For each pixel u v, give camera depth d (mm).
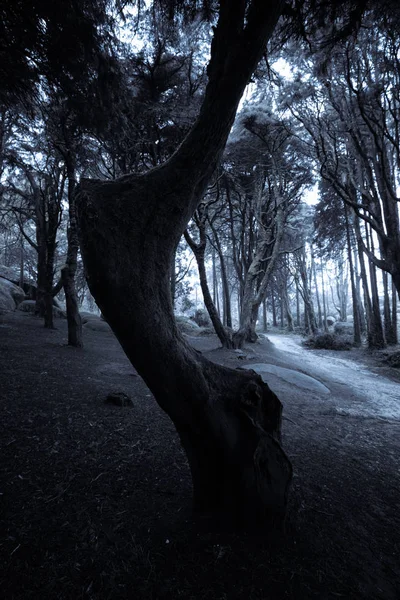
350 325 28234
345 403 7258
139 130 9914
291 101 10055
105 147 10000
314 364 13328
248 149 14203
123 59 7402
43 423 3887
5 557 1936
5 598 1681
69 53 4387
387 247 9180
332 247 23344
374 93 8008
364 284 17875
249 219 18516
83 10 4137
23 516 2307
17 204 17844
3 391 4727
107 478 2928
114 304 1620
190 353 2049
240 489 2213
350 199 9609
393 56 7250
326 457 4035
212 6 3811
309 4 3801
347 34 4535
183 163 1868
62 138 8711
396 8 4625
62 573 1877
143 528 2311
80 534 2201
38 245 16344
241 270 19719
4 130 10211
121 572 1918
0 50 4133
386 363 13578
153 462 3312
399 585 2051
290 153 15008
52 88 5227
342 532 2523
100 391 5539
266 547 2184
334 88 9492
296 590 1877
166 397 1914
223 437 2117
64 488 2697
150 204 1767
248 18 1785
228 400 2191
